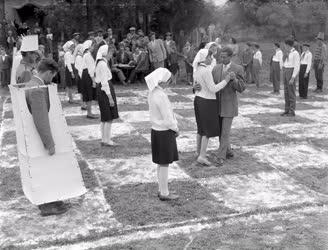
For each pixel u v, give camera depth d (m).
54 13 21.80
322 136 10.29
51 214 6.22
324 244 5.37
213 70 8.04
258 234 5.63
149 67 18.66
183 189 7.09
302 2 23.20
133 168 8.16
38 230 5.79
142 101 14.83
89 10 21.97
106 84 9.00
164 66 18.53
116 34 22.47
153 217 6.11
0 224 5.98
